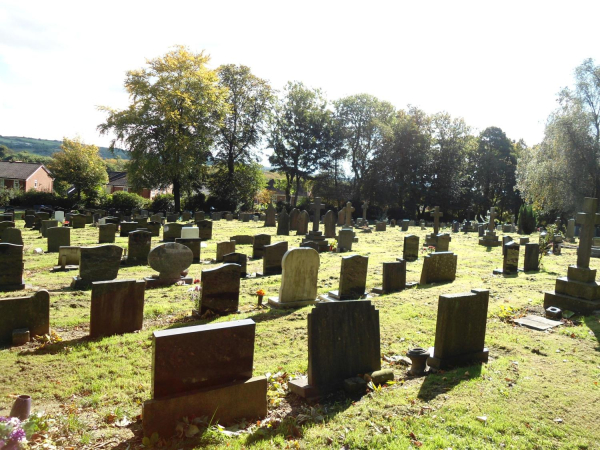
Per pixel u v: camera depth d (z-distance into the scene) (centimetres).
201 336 501
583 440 467
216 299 1006
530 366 678
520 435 474
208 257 1962
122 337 830
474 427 483
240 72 5372
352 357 617
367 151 6278
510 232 3803
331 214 2944
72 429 494
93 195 5206
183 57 4547
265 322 929
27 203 5075
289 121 6050
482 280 1460
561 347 773
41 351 754
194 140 4653
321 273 1576
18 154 12381
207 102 4656
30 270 1583
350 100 6131
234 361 523
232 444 454
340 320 609
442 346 671
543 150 3888
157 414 469
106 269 1332
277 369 677
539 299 1141
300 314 998
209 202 5322
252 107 5491
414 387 596
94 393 597
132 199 5012
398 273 1295
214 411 500
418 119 6056
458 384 600
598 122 3681
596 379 629
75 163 6031
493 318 966
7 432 396
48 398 588
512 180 6444
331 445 450
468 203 6212
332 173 6412
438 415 510
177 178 4806
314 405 557
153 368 478
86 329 909
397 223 5291
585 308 992
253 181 5750
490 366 675
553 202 3822
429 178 6009
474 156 6588
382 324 909
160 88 4484
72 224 2983
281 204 5969
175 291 1257
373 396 568
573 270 1049
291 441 458
